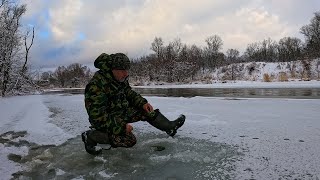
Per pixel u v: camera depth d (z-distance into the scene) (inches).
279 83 1029.8
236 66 2076.8
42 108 315.9
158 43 2260.1
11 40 693.3
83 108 301.9
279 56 2805.1
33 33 781.3
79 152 135.0
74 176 107.3
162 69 1850.4
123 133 124.7
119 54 133.4
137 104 149.6
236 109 248.1
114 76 133.5
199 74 2079.2
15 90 738.2
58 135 172.4
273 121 187.9
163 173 107.0
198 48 2677.2
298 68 1862.7
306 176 98.0
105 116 124.9
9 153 139.2
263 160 114.9
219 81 1498.5
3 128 201.2
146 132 169.0
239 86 913.5
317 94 442.9
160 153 128.7
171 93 627.2
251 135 153.6
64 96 582.6
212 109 251.8
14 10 712.4
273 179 97.0
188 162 116.7
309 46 2234.3
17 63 722.2
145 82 1765.5
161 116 153.7
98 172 110.0
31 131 186.5
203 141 145.8
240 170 106.1
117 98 138.0
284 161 112.6
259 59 2913.4
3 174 110.7
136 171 109.7
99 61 132.3
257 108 251.1
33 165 120.4
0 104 392.5
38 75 844.0
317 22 2311.8
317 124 173.6
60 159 126.6
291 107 251.1
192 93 602.2
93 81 129.4
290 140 140.8
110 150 134.0
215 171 106.5
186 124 186.9
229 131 164.4
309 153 120.1
